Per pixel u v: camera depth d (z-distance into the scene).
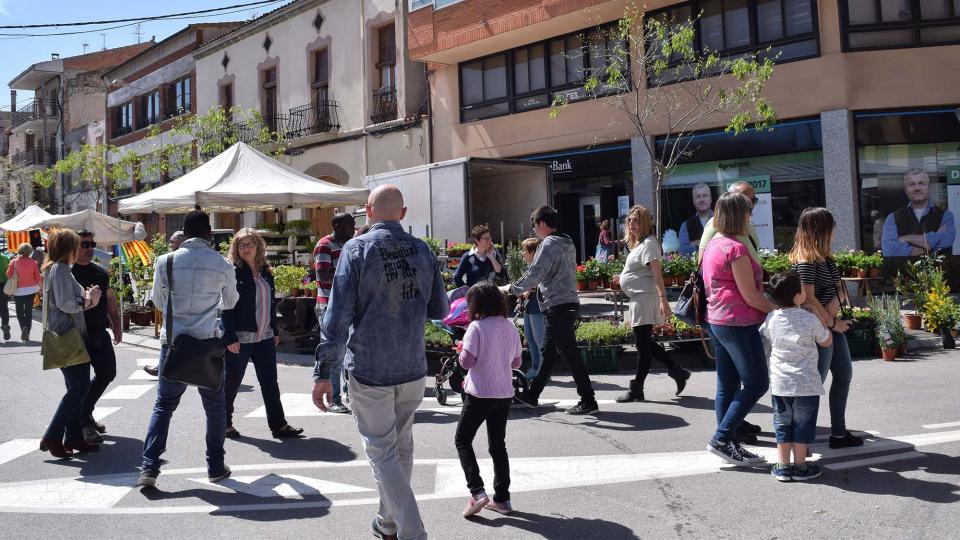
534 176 16.17
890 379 8.70
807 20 15.88
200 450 6.53
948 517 4.47
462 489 5.33
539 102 19.72
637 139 17.80
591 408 7.45
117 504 5.14
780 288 5.26
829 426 6.64
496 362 4.86
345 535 4.52
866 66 15.49
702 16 17.11
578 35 18.84
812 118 15.88
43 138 51.41
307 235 15.26
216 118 23.52
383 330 3.98
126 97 38.00
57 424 6.23
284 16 26.94
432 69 22.02
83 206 43.94
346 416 7.83
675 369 8.03
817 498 4.88
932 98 15.43
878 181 15.60
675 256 14.33
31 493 5.40
